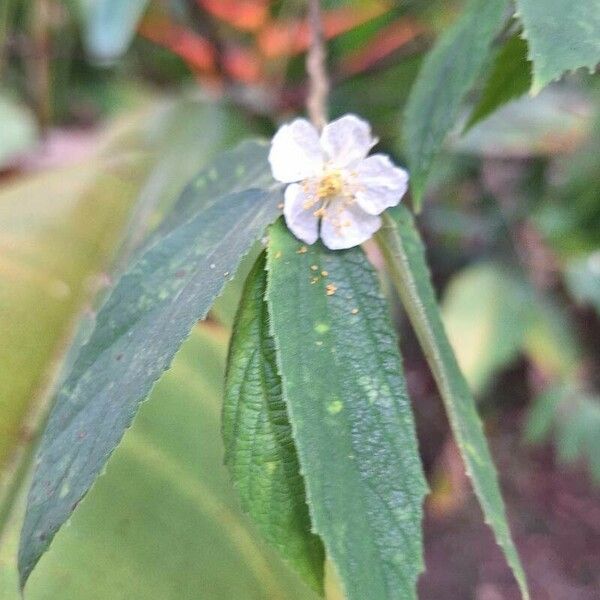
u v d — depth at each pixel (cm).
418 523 11
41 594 14
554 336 32
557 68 12
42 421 16
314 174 13
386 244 13
